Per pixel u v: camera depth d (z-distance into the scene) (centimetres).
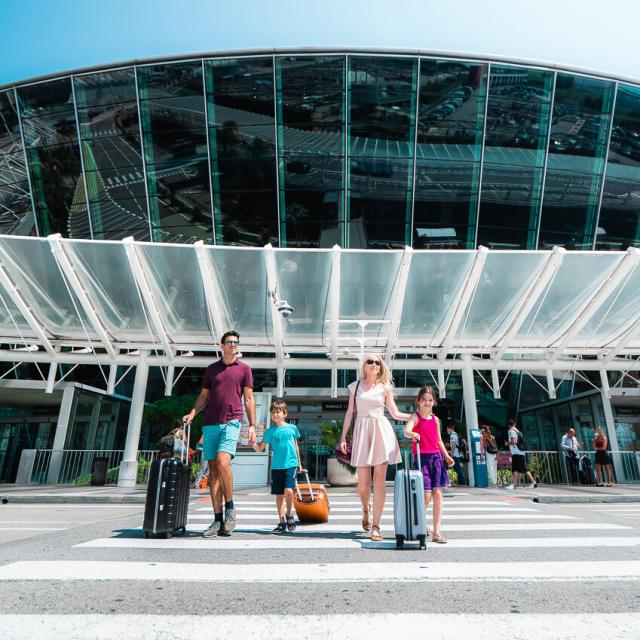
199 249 1295
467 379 1612
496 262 1341
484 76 1961
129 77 1969
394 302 1415
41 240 1290
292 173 1955
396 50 1911
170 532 475
